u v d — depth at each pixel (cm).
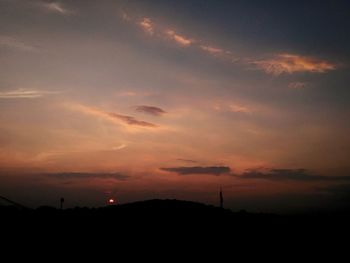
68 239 2836
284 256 2709
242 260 2591
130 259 2528
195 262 2528
